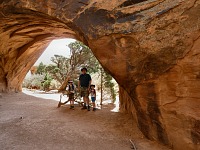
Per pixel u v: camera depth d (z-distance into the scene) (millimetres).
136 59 4758
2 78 13117
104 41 5129
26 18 7914
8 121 6738
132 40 4742
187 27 4043
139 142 4992
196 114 3932
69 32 10469
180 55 4121
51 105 10070
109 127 6273
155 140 4973
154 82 4641
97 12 5328
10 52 12461
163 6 4453
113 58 5062
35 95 14508
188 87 4055
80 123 6691
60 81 21625
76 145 4793
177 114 4289
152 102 4766
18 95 13516
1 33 9805
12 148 4453
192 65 3953
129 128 6066
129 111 7371
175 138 4383
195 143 3979
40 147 4590
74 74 18750
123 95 8430
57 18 6094
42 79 23562
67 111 8562
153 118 4875
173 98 4336
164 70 4406
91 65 19047
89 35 5320
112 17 5082
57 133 5637
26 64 15211
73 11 5746
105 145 4816
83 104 9852
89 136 5453
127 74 4988
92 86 8672
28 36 11672
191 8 4027
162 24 4340
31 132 5645
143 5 4770
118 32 4855
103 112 8359
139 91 4988
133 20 4777
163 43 4312
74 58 19250
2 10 7227
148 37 4492
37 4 6383
